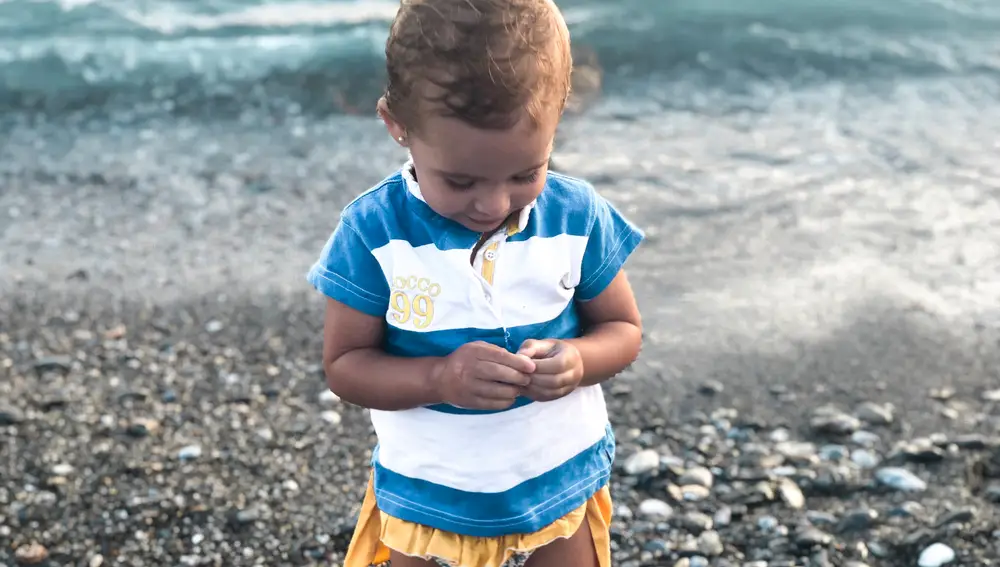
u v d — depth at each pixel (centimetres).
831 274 547
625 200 645
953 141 739
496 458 232
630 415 431
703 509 371
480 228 218
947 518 354
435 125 202
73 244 607
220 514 375
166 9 1025
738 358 470
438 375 222
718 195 653
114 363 481
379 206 228
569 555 248
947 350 474
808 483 382
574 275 235
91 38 941
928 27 977
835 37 954
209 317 521
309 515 375
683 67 892
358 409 443
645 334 492
